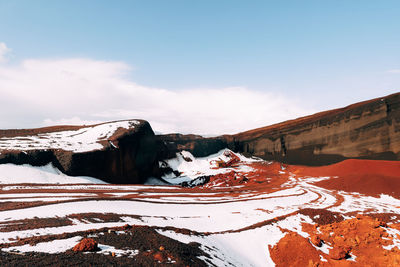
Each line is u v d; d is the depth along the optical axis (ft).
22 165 197.77
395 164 219.00
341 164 259.39
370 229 90.68
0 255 48.47
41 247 54.49
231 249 81.82
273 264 78.07
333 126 295.69
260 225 105.29
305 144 330.13
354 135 269.44
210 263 62.69
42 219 84.58
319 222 111.14
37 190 159.02
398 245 80.53
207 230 96.89
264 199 168.04
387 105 245.86
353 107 299.79
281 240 90.48
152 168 304.09
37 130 307.99
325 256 78.33
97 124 320.50
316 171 277.23
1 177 173.88
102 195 158.71
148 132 307.58
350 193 185.98
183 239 76.59
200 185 248.32
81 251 53.57
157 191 197.77
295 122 368.07
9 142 233.35
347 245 83.66
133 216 100.42
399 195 165.48
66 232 68.13
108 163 237.86
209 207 143.84
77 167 216.13
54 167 211.20
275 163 338.34
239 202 159.53
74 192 162.40
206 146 412.16
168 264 53.06
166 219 104.83
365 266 71.92
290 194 184.65
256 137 422.00
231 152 416.46
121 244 61.36
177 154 384.06
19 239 60.49
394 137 233.35
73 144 243.40
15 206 109.70
